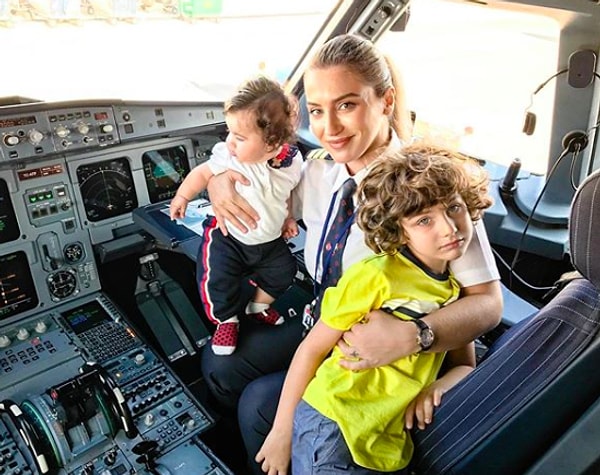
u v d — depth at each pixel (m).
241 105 1.30
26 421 1.49
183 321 2.23
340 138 1.19
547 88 2.09
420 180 0.99
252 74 1.42
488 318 1.13
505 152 2.40
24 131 1.76
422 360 1.11
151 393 1.75
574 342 0.91
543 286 2.26
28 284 1.92
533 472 0.88
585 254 0.84
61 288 1.99
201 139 2.29
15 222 1.85
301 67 2.19
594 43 1.86
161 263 2.29
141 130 2.02
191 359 2.15
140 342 1.92
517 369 0.97
